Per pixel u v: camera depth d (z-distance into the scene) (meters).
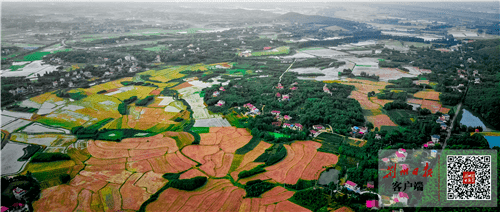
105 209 146.25
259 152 199.38
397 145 197.88
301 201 151.00
